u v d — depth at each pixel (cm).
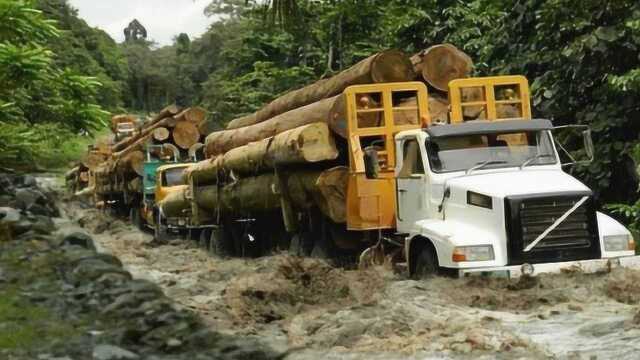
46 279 800
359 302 998
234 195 1853
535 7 1697
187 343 656
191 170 2175
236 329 891
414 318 874
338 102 1353
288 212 1579
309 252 1572
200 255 2044
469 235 1053
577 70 1534
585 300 954
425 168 1187
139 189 2917
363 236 1388
